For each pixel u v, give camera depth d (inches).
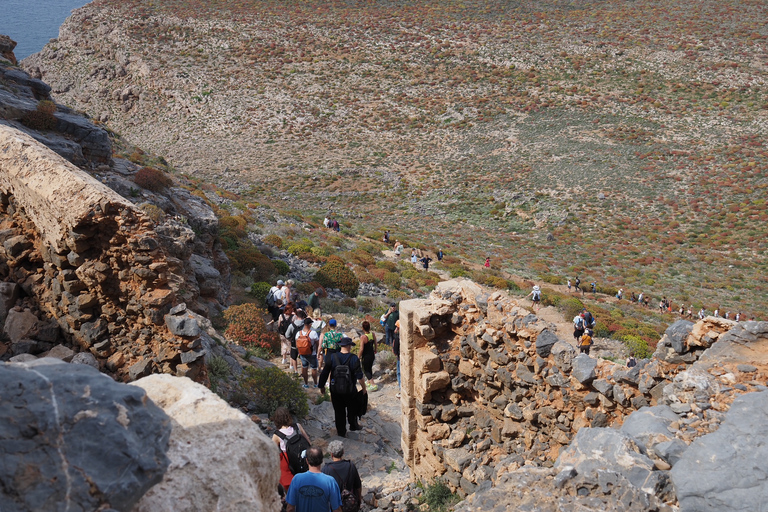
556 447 251.3
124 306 277.9
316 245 1376.7
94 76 4837.6
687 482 136.8
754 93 3801.7
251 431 96.1
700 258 2206.0
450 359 301.4
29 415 64.2
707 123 3548.2
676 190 2871.6
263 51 4950.8
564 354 245.3
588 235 2490.2
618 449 157.1
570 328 1109.1
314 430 377.4
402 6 5856.3
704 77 4062.5
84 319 277.0
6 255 296.2
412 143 3786.9
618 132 3555.6
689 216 2630.4
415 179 3272.6
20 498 59.2
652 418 175.0
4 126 324.2
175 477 83.7
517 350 267.6
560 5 5733.3
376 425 406.3
